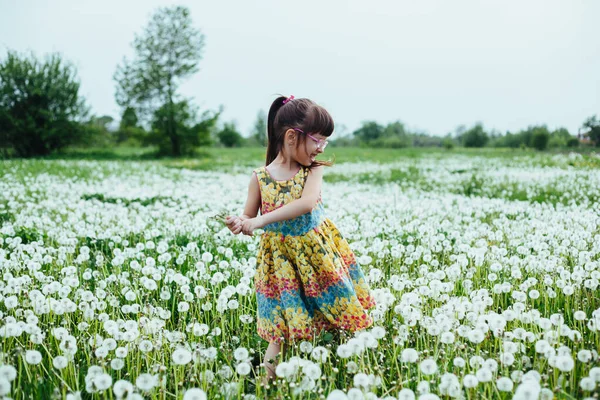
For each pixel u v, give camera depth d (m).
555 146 32.41
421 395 2.33
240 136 61.69
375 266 4.77
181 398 2.58
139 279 4.10
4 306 3.74
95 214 7.64
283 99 3.23
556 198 9.79
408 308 3.15
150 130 35.47
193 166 22.73
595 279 3.71
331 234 3.29
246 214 3.27
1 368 2.40
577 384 2.66
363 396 2.28
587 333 3.28
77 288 4.16
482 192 11.20
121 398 2.25
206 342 3.34
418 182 13.41
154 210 8.45
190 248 4.84
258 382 2.68
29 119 32.31
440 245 5.10
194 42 35.34
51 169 16.98
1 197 9.30
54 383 2.74
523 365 2.88
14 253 4.73
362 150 40.41
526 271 4.34
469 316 3.14
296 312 3.05
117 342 3.14
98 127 37.22
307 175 3.15
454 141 57.16
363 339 2.66
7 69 32.34
